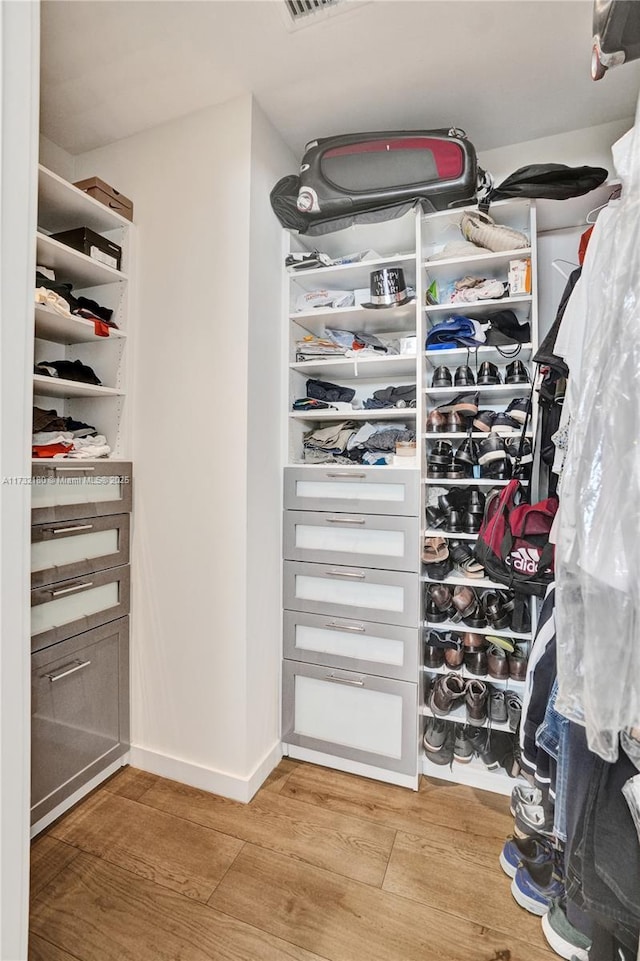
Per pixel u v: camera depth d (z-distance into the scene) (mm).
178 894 1224
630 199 823
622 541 794
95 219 1663
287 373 1800
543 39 1331
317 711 1761
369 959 1069
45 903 1200
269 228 1685
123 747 1726
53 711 1458
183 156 1651
